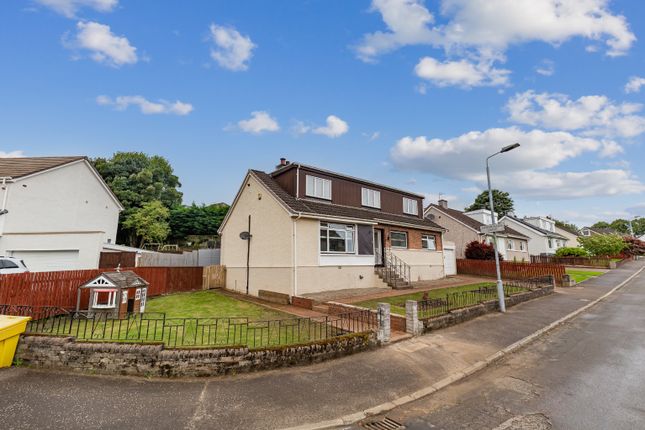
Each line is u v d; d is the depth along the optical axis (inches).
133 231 1456.7
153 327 375.6
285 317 449.4
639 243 2299.5
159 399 225.6
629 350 340.2
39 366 267.9
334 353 307.7
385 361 305.3
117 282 417.1
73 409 209.0
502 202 2546.8
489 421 205.9
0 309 355.6
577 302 628.1
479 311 494.3
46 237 669.3
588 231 2933.1
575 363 308.0
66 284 447.2
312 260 626.5
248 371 272.1
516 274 987.9
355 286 693.3
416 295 613.9
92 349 264.7
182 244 1572.3
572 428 195.2
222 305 537.0
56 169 852.6
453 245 1136.8
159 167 1756.9
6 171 781.9
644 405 222.5
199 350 266.4
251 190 730.8
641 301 644.1
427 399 240.1
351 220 699.4
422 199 1059.3
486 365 308.2
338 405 225.1
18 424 189.9
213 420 201.9
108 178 1576.0
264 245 669.3
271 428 195.9
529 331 415.5
